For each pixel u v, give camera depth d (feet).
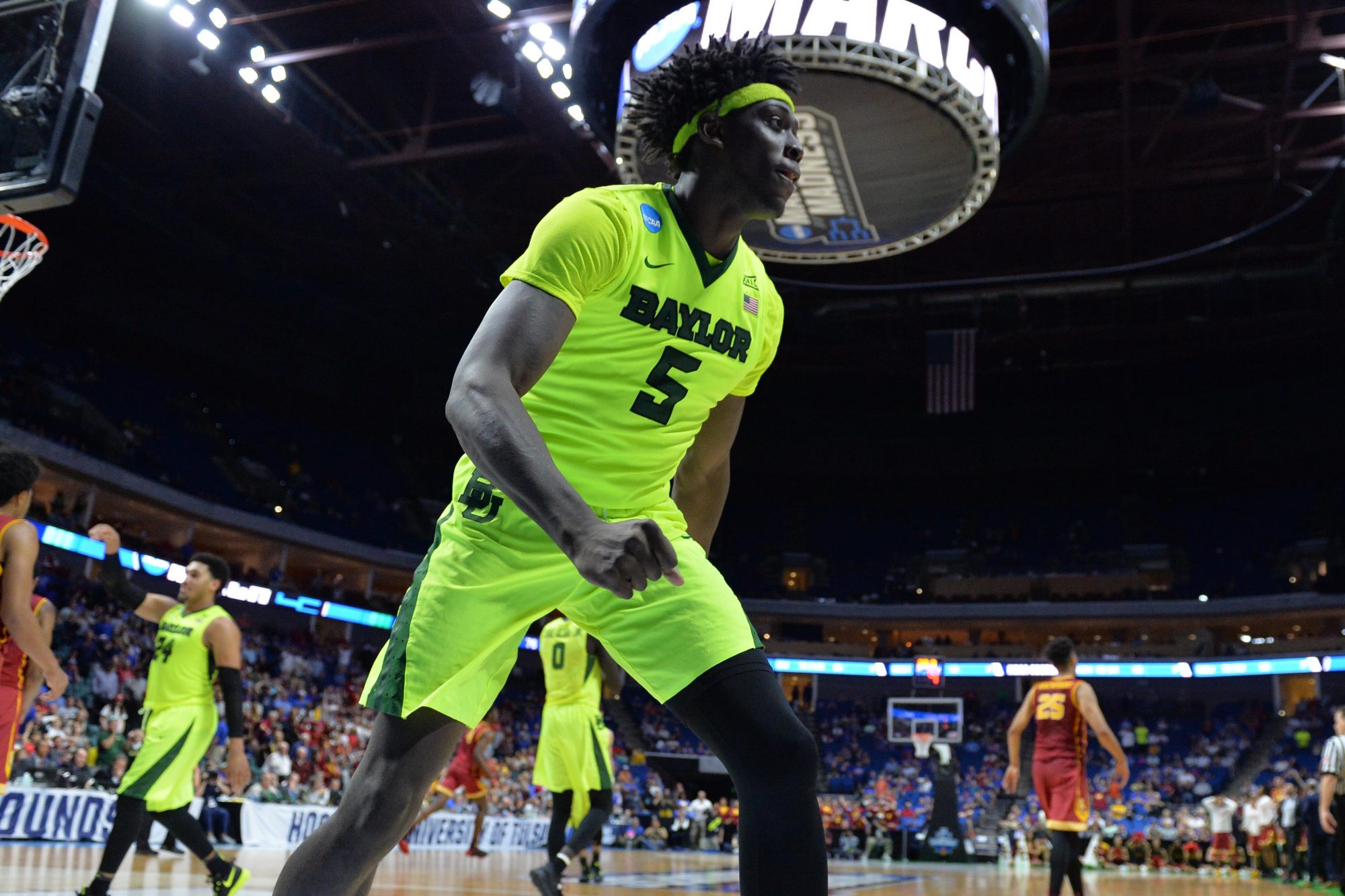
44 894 17.46
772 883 5.94
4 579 11.87
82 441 90.48
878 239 33.22
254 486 108.58
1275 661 103.81
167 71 76.28
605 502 7.09
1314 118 83.51
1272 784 80.84
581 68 30.53
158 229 98.48
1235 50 70.23
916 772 106.32
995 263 110.42
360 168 87.61
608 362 6.72
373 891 21.06
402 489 128.67
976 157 28.53
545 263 6.00
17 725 12.51
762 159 6.84
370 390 127.13
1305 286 106.52
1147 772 102.37
